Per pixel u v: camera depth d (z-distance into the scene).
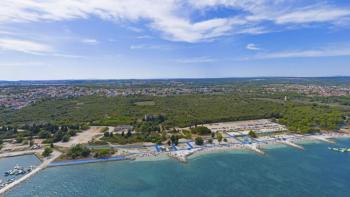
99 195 115.25
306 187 122.56
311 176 135.38
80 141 190.12
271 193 116.62
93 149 171.38
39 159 156.62
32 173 136.38
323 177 134.00
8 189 119.38
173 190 120.00
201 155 169.12
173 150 175.62
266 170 143.62
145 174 138.12
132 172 140.75
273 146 190.12
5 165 147.62
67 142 187.75
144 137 196.12
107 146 179.62
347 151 178.50
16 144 182.88
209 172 140.88
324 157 166.12
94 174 137.62
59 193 116.88
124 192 118.06
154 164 152.62
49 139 190.75
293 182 127.94
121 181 129.38
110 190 120.00
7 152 166.25
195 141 189.50
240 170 143.75
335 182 128.12
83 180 130.25
